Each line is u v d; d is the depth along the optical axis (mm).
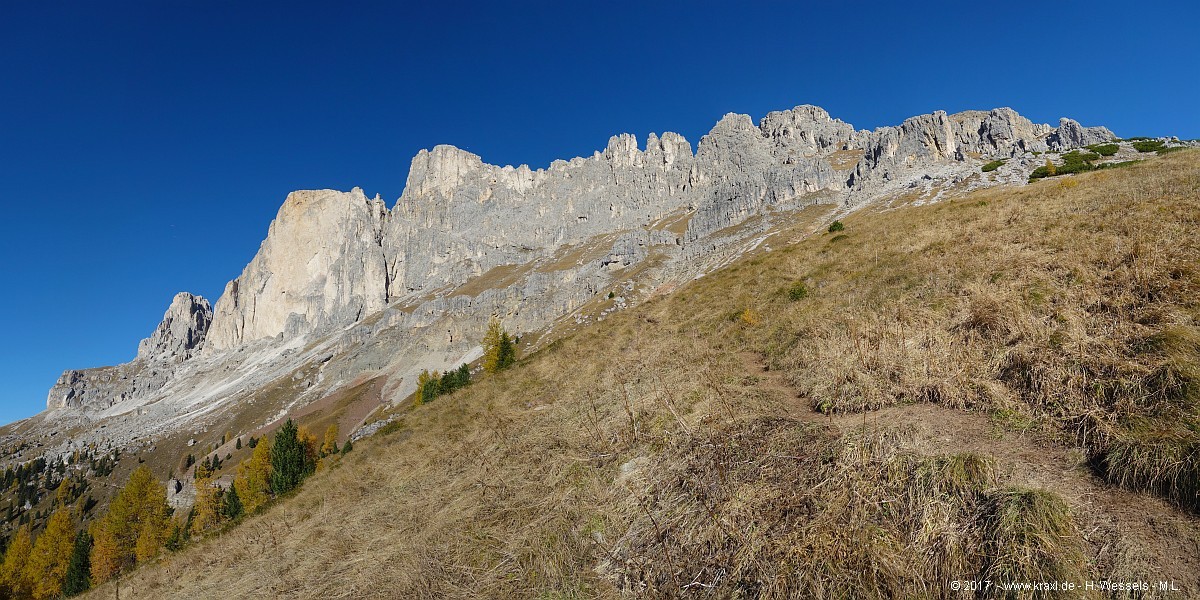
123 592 16594
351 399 132625
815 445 6648
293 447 57031
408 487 12398
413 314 164875
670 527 6289
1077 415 6199
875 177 123688
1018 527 4555
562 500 7934
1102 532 4695
